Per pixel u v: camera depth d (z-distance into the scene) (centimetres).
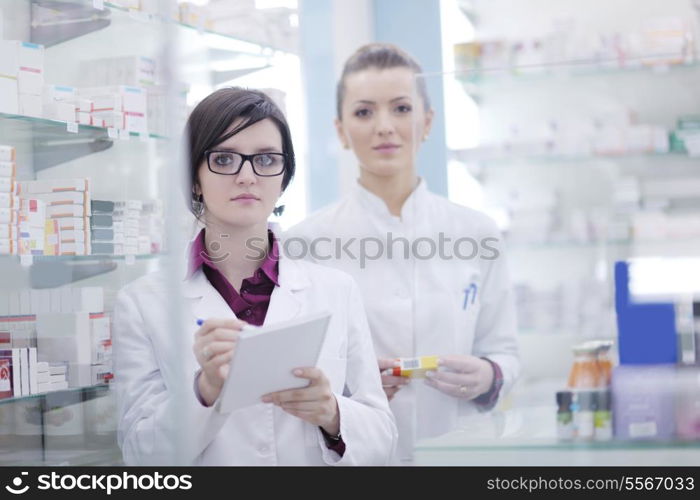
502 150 215
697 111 211
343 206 302
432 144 217
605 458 190
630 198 208
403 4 468
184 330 209
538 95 214
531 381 201
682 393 189
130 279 281
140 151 285
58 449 258
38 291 258
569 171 214
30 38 273
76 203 269
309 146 449
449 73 215
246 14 361
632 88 213
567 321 201
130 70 288
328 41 446
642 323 194
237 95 213
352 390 223
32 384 253
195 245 221
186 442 203
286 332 171
